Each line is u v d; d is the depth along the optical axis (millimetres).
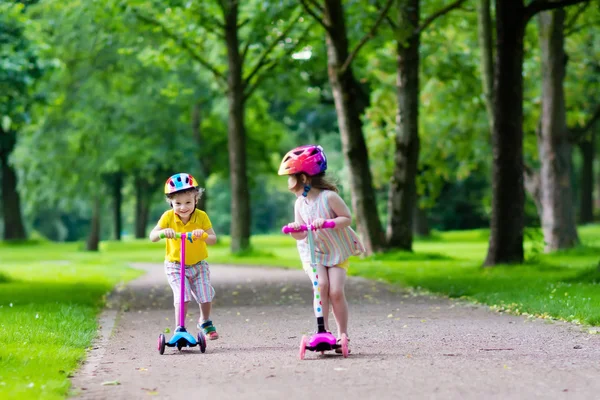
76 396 6453
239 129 33531
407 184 27484
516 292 13719
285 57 31297
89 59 36125
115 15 29656
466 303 13742
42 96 23922
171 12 29406
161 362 8219
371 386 6633
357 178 27188
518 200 20719
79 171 43906
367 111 36375
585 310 10859
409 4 26047
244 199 33625
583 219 57500
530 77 34969
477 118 35312
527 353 8273
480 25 25516
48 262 34500
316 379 6992
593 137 54906
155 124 43250
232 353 8766
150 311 13742
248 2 32844
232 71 33281
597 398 6121
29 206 49969
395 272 20875
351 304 13945
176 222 9523
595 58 34906
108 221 84875
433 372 7211
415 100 27344
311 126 52594
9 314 11859
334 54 26484
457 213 61125
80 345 9234
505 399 6117
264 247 48469
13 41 21609
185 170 44938
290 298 15484
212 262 30641
